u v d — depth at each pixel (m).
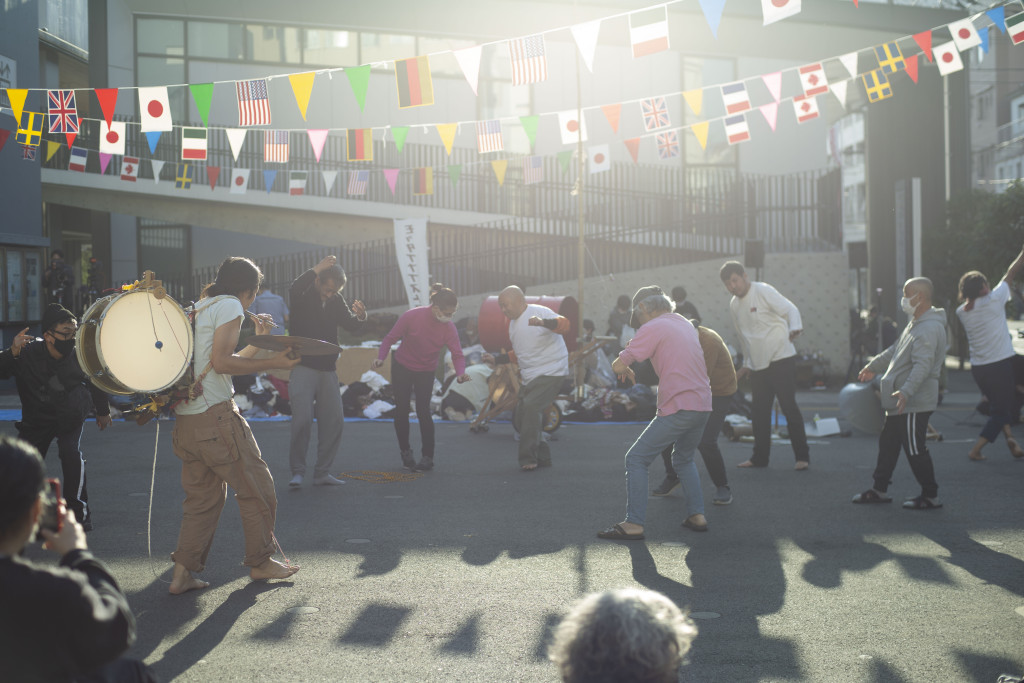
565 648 1.58
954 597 4.91
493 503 7.32
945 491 7.82
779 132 23.70
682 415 6.22
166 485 8.00
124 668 2.31
